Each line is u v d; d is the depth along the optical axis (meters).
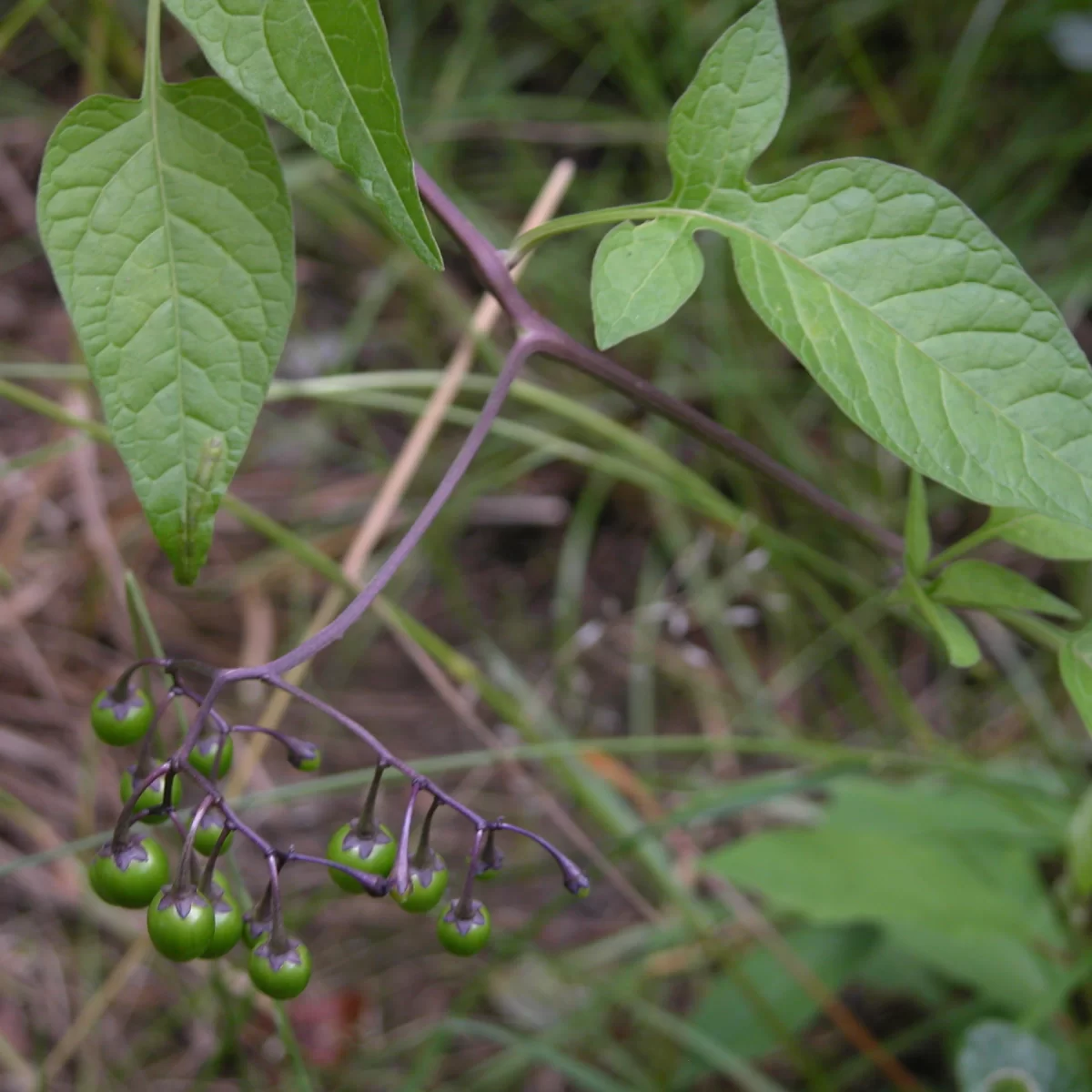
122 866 0.43
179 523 0.44
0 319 0.89
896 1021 0.65
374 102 0.42
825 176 0.45
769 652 0.86
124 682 0.46
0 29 0.81
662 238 0.45
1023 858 0.59
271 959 0.43
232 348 0.44
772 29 0.45
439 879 0.44
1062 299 0.88
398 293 0.95
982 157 0.95
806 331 0.44
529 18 1.01
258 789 0.74
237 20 0.42
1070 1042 0.57
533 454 0.81
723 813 0.58
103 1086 0.62
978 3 0.94
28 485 0.79
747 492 0.85
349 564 0.61
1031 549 0.47
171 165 0.44
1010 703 0.79
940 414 0.44
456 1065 0.65
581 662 0.85
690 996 0.68
